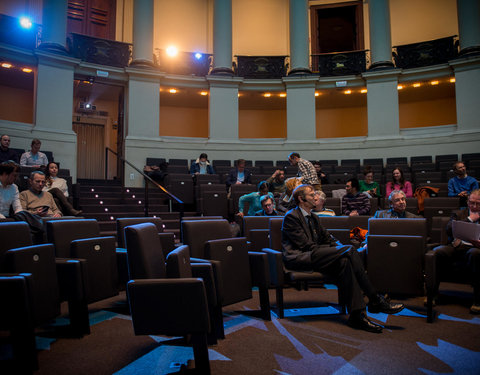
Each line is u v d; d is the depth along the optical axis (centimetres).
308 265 281
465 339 232
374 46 1023
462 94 936
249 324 265
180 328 177
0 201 351
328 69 1058
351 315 258
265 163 980
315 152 1003
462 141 915
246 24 1252
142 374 185
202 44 1230
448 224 333
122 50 982
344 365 194
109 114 1166
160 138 966
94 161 1144
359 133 1216
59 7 903
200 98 1149
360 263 266
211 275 224
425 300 309
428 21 1166
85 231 296
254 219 385
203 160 835
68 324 262
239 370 188
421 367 192
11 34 858
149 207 690
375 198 581
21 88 1086
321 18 1241
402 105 1188
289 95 1036
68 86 886
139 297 179
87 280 243
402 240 283
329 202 560
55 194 498
